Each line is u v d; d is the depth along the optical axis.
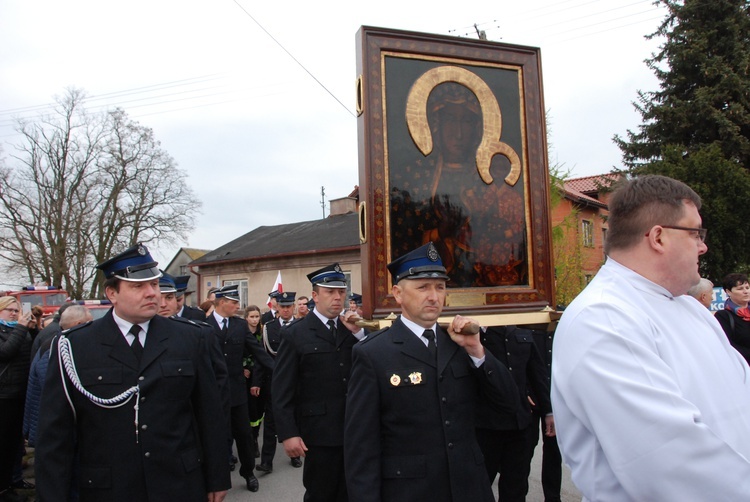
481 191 3.47
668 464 1.44
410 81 3.36
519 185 3.57
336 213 26.77
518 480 4.13
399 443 2.67
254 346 6.54
